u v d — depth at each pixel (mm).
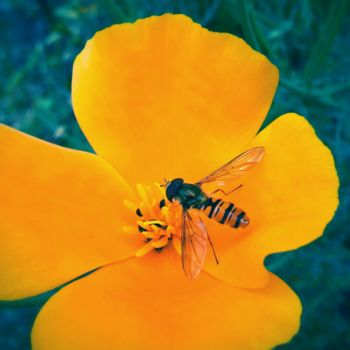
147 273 99
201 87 100
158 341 90
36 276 93
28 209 96
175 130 102
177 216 101
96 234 99
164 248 102
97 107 100
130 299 95
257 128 99
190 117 101
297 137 94
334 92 124
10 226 94
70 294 93
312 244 127
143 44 99
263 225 94
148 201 102
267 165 96
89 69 99
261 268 90
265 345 87
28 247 94
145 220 102
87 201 100
